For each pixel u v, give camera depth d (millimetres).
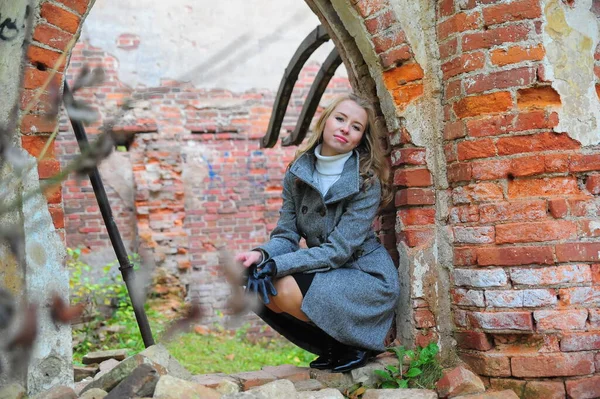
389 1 2850
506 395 2492
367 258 2752
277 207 7430
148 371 2102
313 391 2396
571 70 2639
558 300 2566
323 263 2598
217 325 6633
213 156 7285
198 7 7219
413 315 2814
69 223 6812
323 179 2789
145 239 6891
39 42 2400
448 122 2830
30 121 2363
